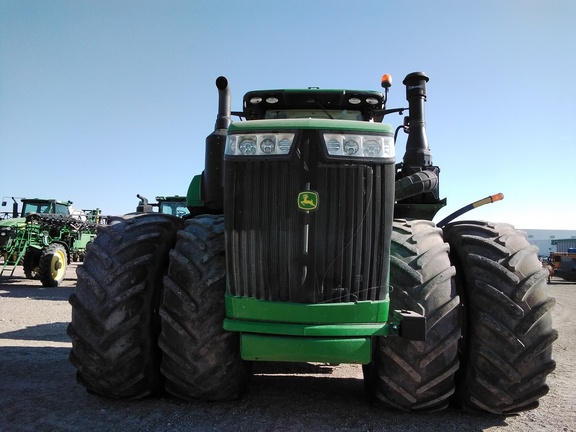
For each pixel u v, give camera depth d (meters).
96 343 3.07
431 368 2.92
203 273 3.00
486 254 3.11
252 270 2.77
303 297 2.70
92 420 3.00
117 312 3.08
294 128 2.72
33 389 3.64
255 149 2.75
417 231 3.18
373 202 2.73
